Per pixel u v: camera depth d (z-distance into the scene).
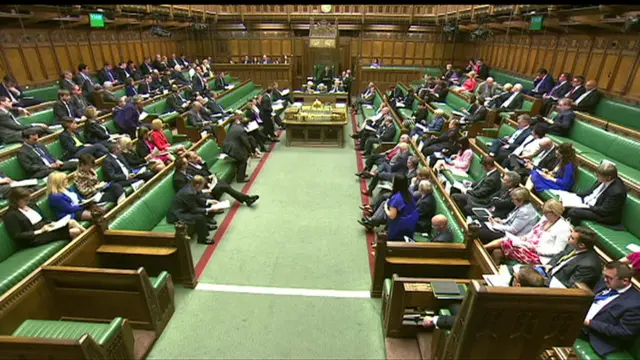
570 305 2.59
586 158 6.53
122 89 12.05
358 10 19.05
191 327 4.07
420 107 10.88
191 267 4.63
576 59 11.70
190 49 20.80
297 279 4.93
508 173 5.30
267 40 20.20
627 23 7.66
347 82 16.30
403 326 3.80
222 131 9.34
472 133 10.02
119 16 12.73
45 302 3.57
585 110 8.87
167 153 7.49
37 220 4.54
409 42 19.98
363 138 10.30
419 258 4.32
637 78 9.23
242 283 4.82
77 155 7.06
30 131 6.20
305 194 7.57
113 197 5.75
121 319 3.24
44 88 10.80
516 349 2.78
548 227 4.34
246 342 3.89
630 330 2.94
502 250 4.50
